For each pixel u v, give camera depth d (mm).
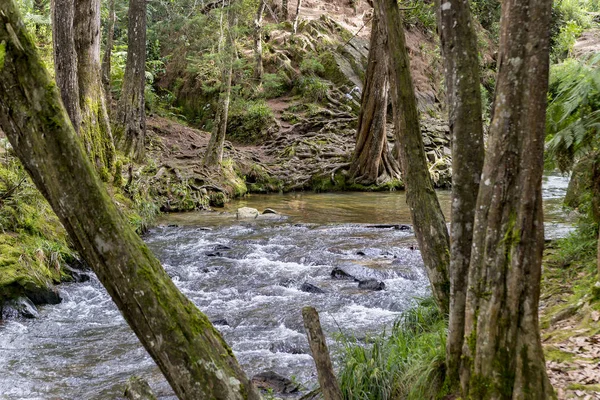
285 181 21359
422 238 5184
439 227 5129
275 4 31781
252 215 15578
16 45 2178
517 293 3205
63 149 2248
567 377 4137
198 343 2414
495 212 3211
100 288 9562
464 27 3742
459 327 3887
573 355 4484
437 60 30328
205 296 9031
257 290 9133
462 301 3838
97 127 13461
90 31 13219
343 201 18594
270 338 7258
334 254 10922
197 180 18141
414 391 4277
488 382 3254
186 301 2504
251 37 29312
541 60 3020
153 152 20359
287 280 9516
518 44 3041
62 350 7008
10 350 6930
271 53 28891
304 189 21609
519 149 3111
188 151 22078
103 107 13766
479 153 3727
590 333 4844
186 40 28734
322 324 7535
